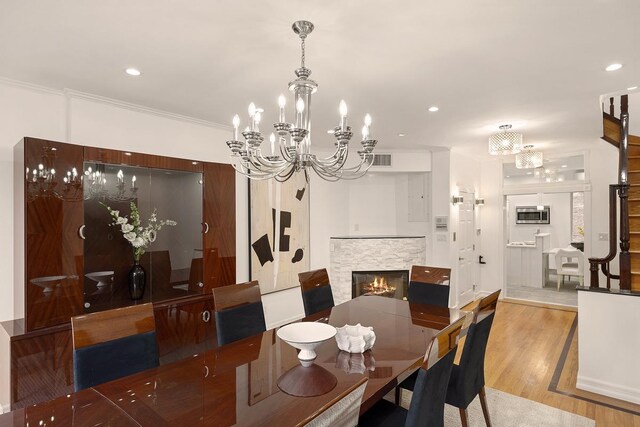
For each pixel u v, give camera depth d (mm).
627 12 1812
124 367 1877
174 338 3195
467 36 2062
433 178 5645
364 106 3361
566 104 3324
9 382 2340
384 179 6055
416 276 3486
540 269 7449
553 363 3666
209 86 2836
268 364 1868
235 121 2119
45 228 2514
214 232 3566
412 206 5902
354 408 1047
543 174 6121
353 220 5961
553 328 4797
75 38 2074
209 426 1289
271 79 2699
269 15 1835
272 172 2357
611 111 3316
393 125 4074
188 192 3496
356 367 1820
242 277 4332
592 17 1859
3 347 2512
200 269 3498
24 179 2436
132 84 2791
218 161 4066
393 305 3107
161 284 3377
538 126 4125
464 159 6000
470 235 6211
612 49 2229
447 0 1712
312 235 5336
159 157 3195
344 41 2115
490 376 3381
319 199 5449
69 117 2961
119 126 3252
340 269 5445
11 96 2723
